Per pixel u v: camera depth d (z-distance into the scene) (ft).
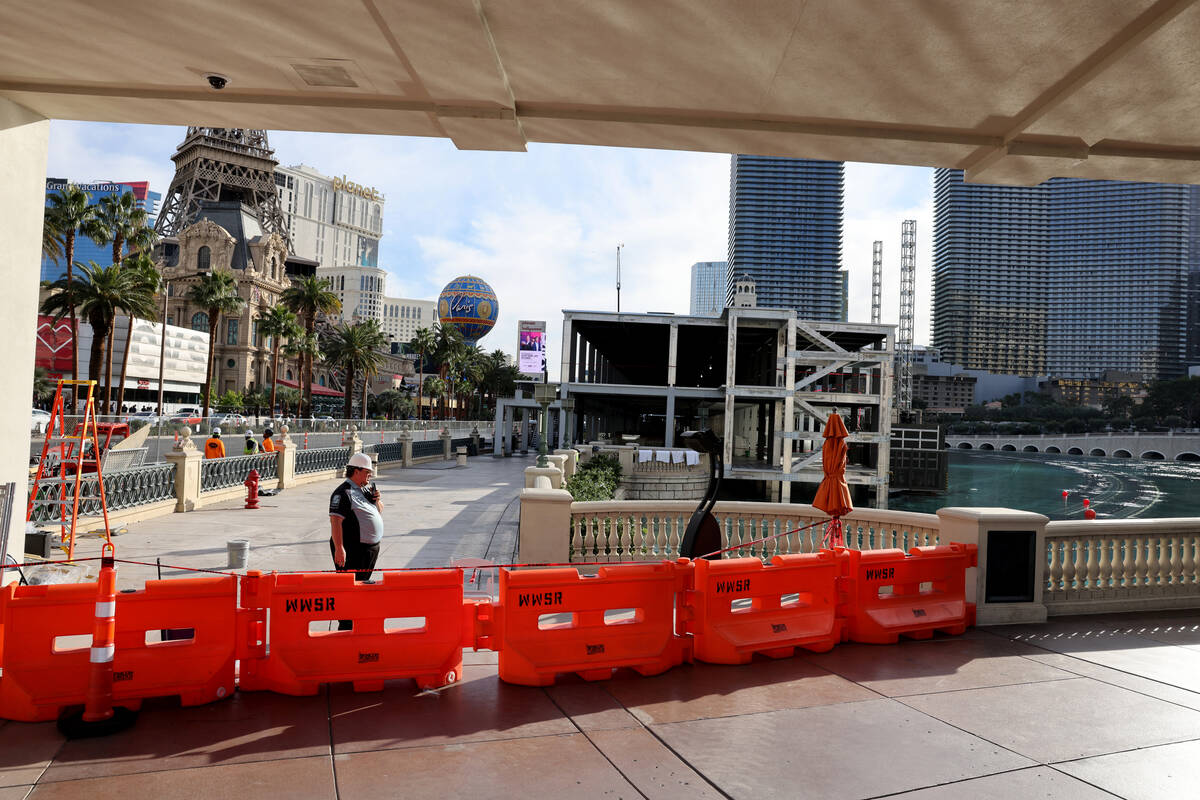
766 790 13.01
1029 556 26.02
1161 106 19.40
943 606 24.32
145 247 191.01
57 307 164.25
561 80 19.81
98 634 15.16
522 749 14.61
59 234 162.71
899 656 21.65
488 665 20.04
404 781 13.08
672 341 146.72
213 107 21.75
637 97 20.84
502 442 168.86
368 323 303.27
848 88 19.80
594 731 15.64
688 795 12.78
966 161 24.40
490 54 17.58
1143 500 240.94
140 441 47.75
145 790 12.51
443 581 18.39
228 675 17.11
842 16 16.05
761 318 144.15
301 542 41.06
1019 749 15.03
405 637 18.08
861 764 14.17
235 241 400.67
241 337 381.81
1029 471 364.38
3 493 21.24
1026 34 16.58
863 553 23.17
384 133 23.45
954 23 16.21
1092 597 27.66
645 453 116.06
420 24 16.28
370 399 449.89
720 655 20.51
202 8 16.38
